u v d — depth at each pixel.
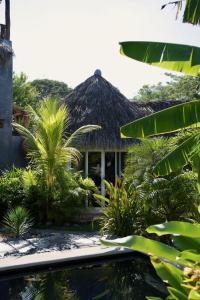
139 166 10.36
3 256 8.38
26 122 17.55
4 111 14.86
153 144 10.27
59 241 9.84
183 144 4.66
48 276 7.75
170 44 4.00
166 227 3.33
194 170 4.54
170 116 4.25
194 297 3.00
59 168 12.29
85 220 13.13
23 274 7.74
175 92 34.88
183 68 4.06
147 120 4.34
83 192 12.40
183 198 9.75
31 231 11.20
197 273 3.04
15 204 12.27
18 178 12.62
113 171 14.36
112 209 10.09
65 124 13.58
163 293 6.91
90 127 12.79
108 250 8.62
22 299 6.58
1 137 14.77
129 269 8.23
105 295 6.79
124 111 14.70
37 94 33.56
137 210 9.99
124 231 9.81
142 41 4.06
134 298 6.65
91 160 14.24
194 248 3.62
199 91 4.73
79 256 8.27
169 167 4.71
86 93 15.20
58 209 12.13
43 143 12.09
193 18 3.92
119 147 13.67
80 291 6.97
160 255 3.33
